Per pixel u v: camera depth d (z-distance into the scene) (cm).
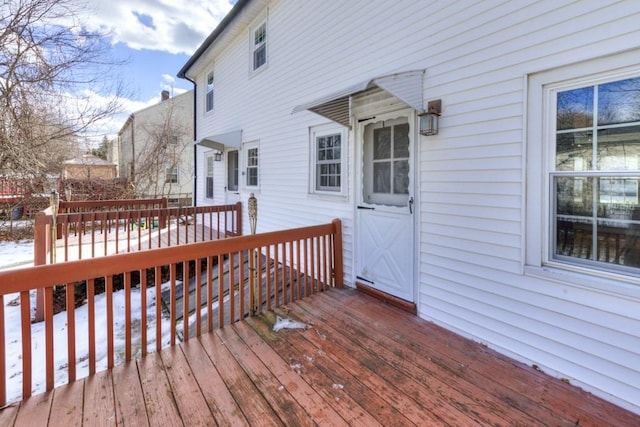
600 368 212
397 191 362
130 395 204
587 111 216
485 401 203
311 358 249
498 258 264
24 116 827
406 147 350
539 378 230
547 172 236
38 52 801
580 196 223
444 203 302
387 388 213
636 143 199
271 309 345
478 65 270
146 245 577
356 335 288
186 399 200
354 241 417
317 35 463
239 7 612
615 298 207
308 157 496
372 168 394
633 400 199
